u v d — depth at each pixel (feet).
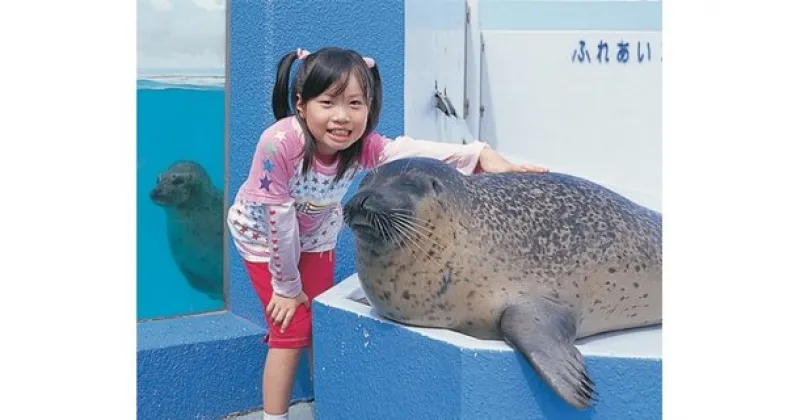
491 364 7.54
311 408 10.75
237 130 11.03
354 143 9.30
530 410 7.66
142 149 10.71
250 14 10.75
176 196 10.99
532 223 8.61
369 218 7.79
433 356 7.83
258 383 10.66
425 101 12.85
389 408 8.36
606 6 15.21
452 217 8.19
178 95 10.88
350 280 10.01
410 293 8.16
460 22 14.01
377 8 11.43
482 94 14.62
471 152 9.81
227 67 11.14
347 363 8.87
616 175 15.23
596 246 8.80
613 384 7.85
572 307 8.54
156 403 9.90
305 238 9.81
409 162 8.41
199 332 10.53
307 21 10.78
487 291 8.23
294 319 9.45
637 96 15.19
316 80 8.76
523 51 14.88
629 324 9.31
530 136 15.11
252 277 9.64
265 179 8.96
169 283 11.06
